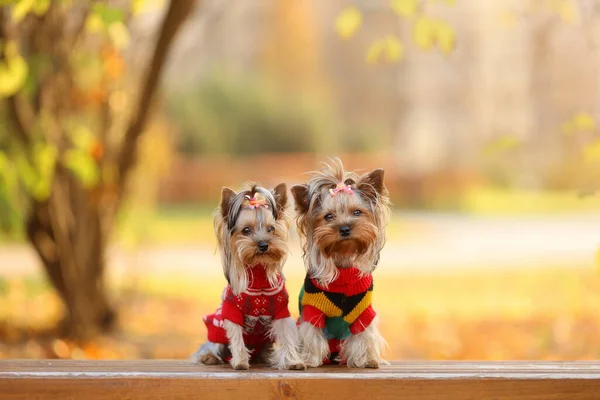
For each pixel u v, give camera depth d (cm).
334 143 3981
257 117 3872
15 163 943
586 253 2025
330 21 4475
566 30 1780
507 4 1395
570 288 1510
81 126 1012
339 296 498
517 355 959
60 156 953
